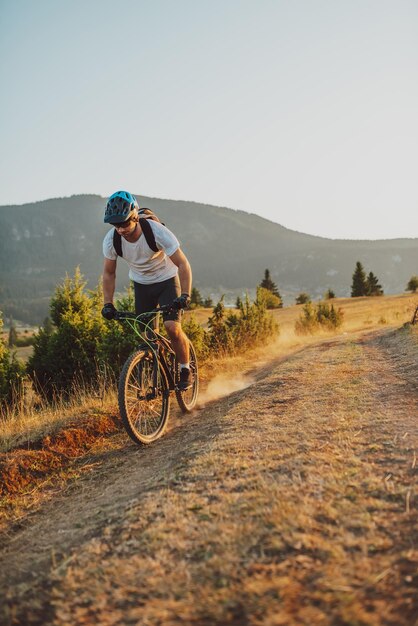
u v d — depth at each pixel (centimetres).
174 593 208
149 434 541
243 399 609
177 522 273
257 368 1135
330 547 223
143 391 530
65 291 1023
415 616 175
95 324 976
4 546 341
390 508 255
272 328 1998
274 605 190
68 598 222
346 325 3450
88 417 608
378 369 737
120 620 198
